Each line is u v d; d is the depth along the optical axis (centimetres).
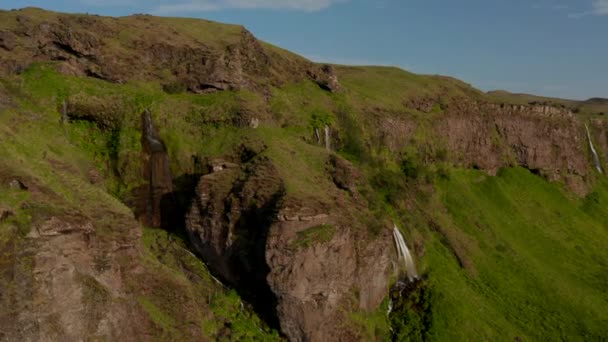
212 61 5603
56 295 2944
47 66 4862
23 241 2895
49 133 4409
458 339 4694
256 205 4144
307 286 3944
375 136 6912
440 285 5316
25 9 5625
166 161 4941
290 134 5784
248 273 4156
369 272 4547
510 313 5428
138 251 3728
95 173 4494
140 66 5397
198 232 4325
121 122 4838
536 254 6888
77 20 5441
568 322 5469
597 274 6706
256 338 3925
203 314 3881
